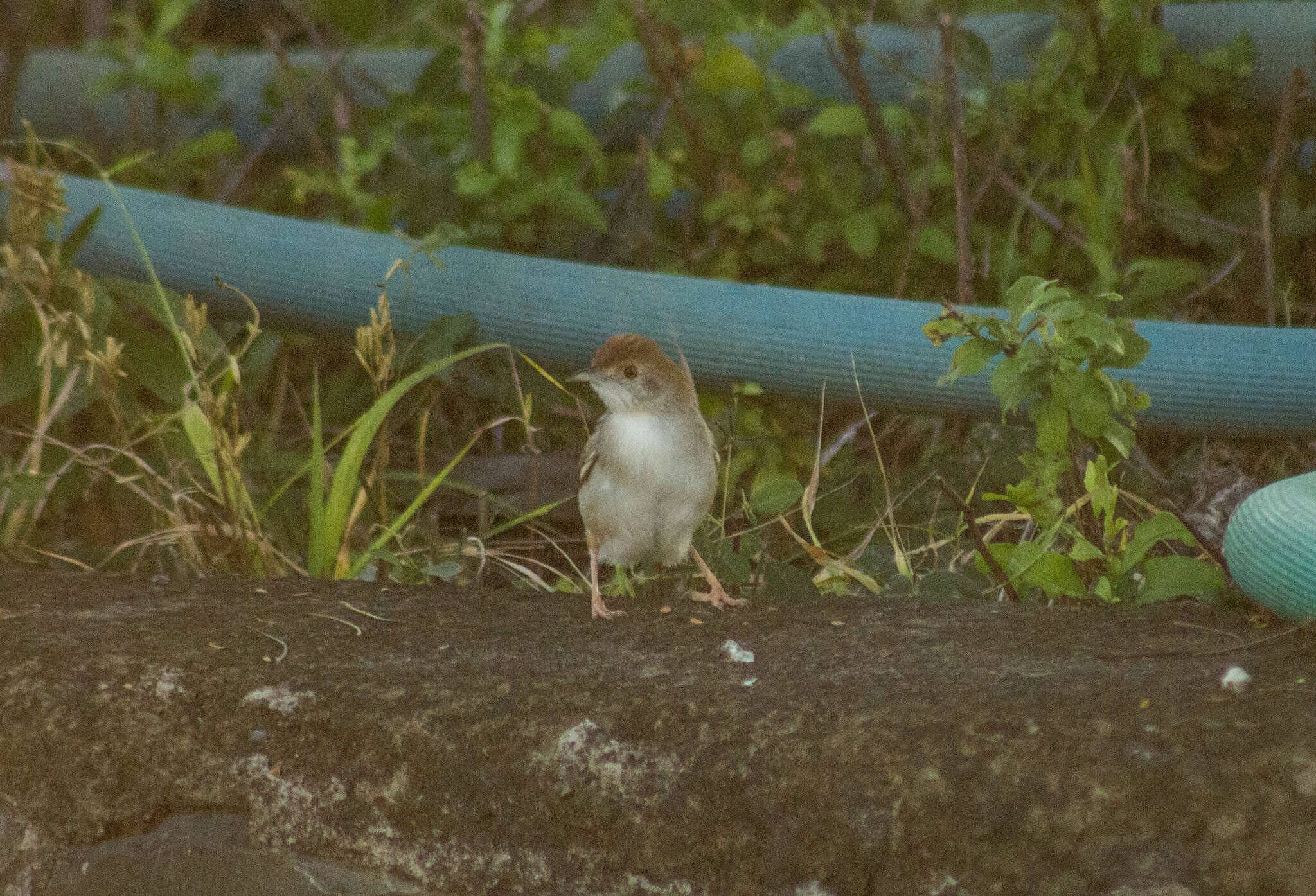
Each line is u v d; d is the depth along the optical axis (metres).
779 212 10.90
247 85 13.98
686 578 8.69
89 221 9.58
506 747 5.43
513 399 10.21
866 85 10.33
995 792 4.84
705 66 10.90
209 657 6.20
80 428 10.58
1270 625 6.04
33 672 6.14
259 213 10.09
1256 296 10.45
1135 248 10.29
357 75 13.39
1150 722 4.91
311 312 9.91
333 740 5.70
